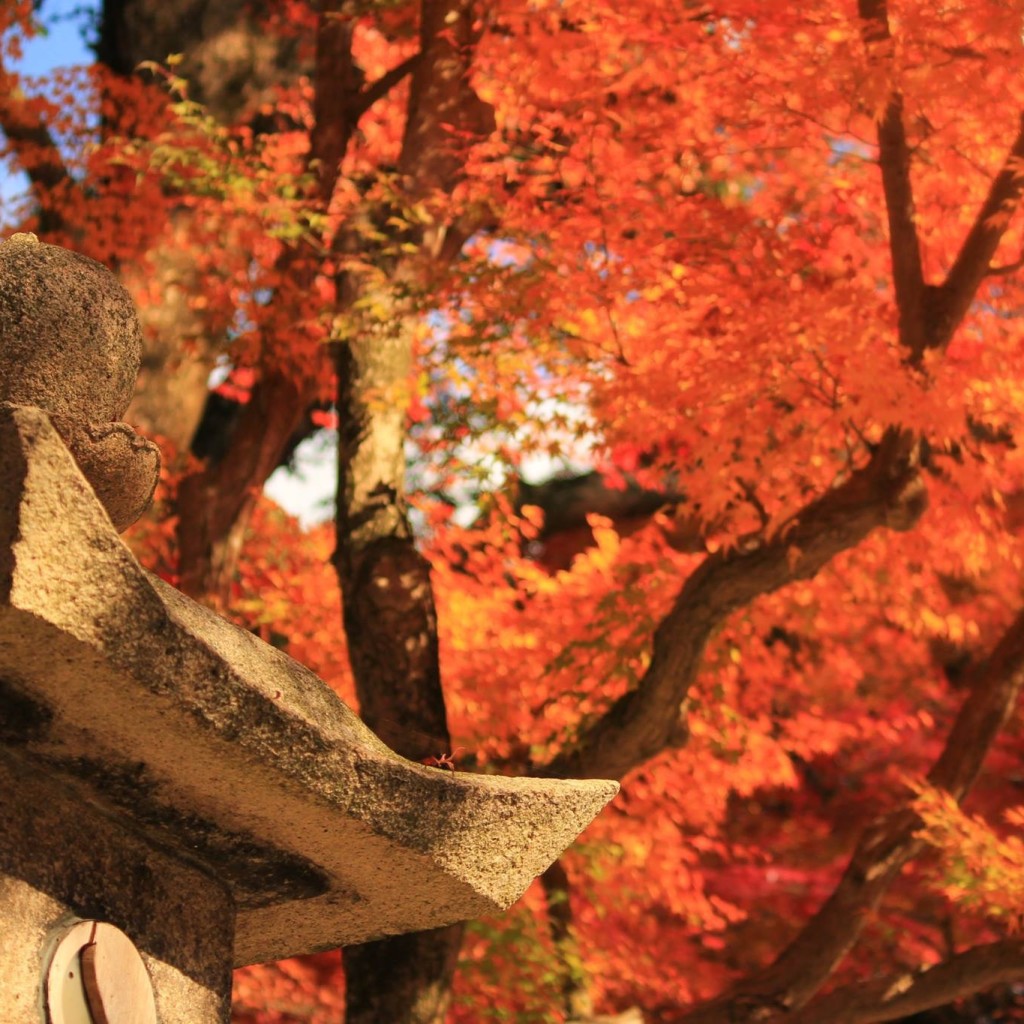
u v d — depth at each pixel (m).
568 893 8.31
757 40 6.35
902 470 6.21
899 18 5.92
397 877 2.51
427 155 7.93
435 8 8.00
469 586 8.75
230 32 10.37
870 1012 7.09
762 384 6.23
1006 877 6.39
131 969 2.32
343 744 2.22
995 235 6.20
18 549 1.76
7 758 2.16
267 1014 9.56
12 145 8.98
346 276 7.78
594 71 6.80
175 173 7.29
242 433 8.86
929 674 12.04
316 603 8.84
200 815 2.39
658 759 8.22
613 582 8.12
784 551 6.30
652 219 6.72
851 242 7.69
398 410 7.54
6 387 2.20
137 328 2.38
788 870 10.78
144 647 1.93
